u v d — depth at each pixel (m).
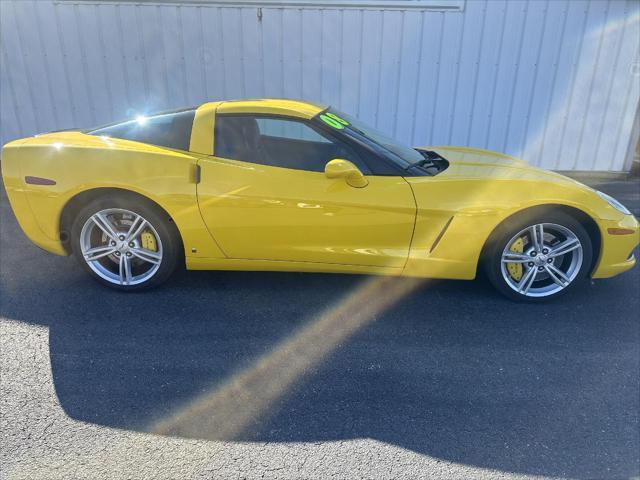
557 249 2.95
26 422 2.04
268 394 2.25
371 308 3.03
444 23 5.84
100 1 5.79
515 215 2.85
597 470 1.85
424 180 2.85
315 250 2.91
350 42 5.95
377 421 2.10
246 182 2.81
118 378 2.34
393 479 1.80
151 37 5.94
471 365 2.49
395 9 5.77
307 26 5.88
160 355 2.53
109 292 3.18
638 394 2.28
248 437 1.99
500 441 1.99
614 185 6.13
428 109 6.25
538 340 2.71
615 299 3.18
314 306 3.05
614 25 5.78
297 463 1.86
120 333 2.71
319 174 2.83
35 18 5.89
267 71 6.09
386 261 2.92
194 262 3.04
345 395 2.25
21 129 6.43
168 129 3.02
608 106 6.18
